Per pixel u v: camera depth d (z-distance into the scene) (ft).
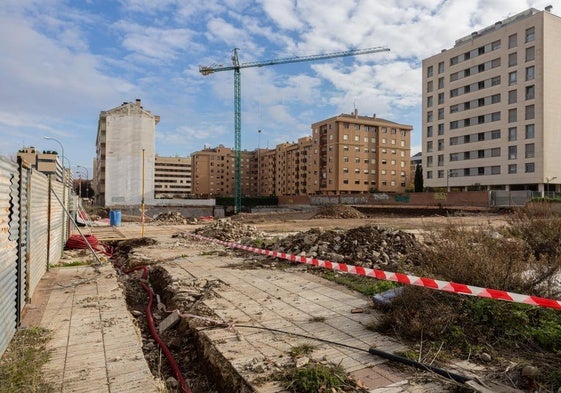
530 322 15.08
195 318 18.20
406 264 27.76
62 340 15.19
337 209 117.70
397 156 281.74
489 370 12.24
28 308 19.19
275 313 18.79
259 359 13.43
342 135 267.59
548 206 34.32
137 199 203.82
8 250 14.44
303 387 11.27
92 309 19.19
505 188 177.27
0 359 13.12
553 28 163.22
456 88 197.47
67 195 44.50
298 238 36.96
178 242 49.11
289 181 341.62
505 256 19.16
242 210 240.32
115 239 54.19
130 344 14.87
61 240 36.27
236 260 34.22
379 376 12.13
